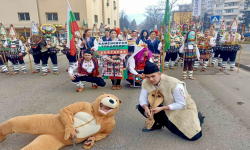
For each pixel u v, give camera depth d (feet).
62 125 7.57
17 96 14.88
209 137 8.90
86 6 65.92
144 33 26.55
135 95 14.90
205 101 13.42
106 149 8.11
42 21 67.41
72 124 7.47
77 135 7.74
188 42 18.69
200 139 8.74
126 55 16.15
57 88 16.98
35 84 18.30
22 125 7.43
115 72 15.96
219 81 18.80
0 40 21.07
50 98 14.39
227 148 8.07
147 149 8.10
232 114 11.27
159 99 7.79
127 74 16.08
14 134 9.15
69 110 7.58
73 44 17.48
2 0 65.31
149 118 7.86
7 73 22.59
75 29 17.34
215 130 9.50
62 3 65.72
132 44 15.47
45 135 7.37
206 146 8.23
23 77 21.13
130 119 10.81
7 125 7.62
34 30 20.67
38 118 7.64
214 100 13.57
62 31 23.40
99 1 79.61
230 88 16.43
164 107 7.47
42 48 20.85
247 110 11.83
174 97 7.50
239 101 13.34
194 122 8.02
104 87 17.24
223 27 24.36
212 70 24.18
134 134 9.25
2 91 16.17
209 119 10.68
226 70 24.12
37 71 23.48
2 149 8.07
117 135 9.16
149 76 7.30
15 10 66.23
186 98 7.99
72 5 66.08
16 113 11.76
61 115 7.43
